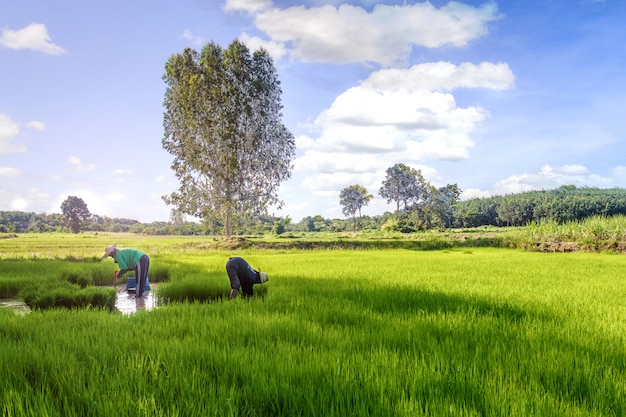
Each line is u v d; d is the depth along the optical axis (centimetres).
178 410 290
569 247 3097
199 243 3775
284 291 867
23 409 307
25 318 618
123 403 309
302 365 384
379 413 297
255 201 4300
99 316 642
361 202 13150
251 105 4175
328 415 296
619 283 1059
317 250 3450
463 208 11512
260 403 323
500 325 568
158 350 439
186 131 4128
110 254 1005
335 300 755
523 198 10512
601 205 9444
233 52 4109
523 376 382
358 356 412
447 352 440
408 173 10475
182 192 4209
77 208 12444
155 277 1337
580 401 338
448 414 292
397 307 713
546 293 866
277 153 4441
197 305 738
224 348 436
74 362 402
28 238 6238
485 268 1491
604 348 462
